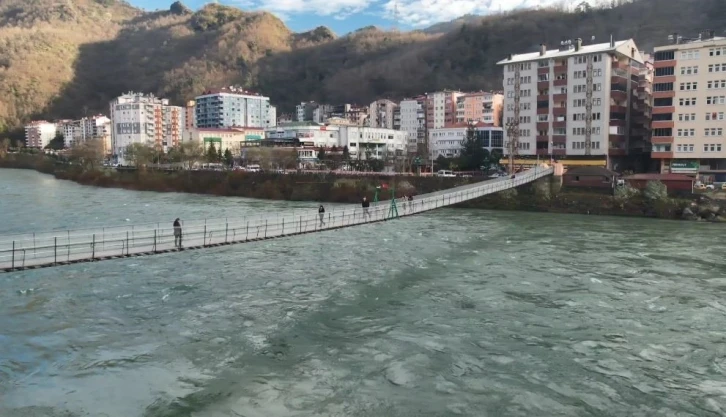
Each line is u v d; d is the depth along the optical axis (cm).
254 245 5638
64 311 3328
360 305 3462
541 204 9088
